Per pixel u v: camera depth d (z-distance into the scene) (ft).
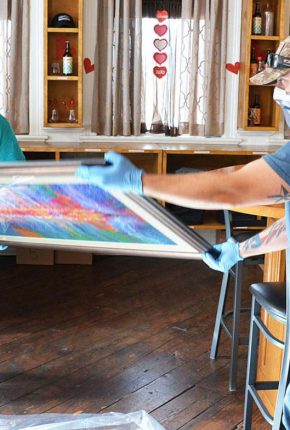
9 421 10.66
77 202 5.10
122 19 19.40
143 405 11.41
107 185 4.77
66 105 19.81
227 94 20.24
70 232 5.47
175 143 20.13
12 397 11.56
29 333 14.44
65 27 19.10
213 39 19.53
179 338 14.39
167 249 5.49
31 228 5.54
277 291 9.39
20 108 19.51
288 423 7.14
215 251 6.76
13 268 19.12
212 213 20.11
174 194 5.08
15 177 4.88
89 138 19.97
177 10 19.67
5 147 10.87
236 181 5.30
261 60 19.65
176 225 5.12
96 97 19.71
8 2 19.15
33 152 19.74
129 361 13.16
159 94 19.93
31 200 5.17
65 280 18.16
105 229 5.34
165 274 18.90
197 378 12.53
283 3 19.21
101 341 14.11
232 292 17.49
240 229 19.01
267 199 5.43
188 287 17.81
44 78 19.08
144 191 4.87
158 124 20.04
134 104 19.71
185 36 19.60
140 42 19.38
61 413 11.00
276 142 20.53
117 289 17.51
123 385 12.14
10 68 19.22
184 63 19.74
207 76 19.74
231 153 18.63
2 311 15.71
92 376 12.47
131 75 19.79
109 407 11.28
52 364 12.94
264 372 11.30
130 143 19.85
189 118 19.90
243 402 11.67
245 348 13.97
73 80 19.49
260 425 10.89
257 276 19.10
